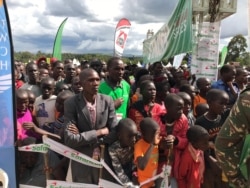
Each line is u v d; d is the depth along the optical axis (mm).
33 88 6379
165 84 5523
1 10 3418
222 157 2205
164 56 9914
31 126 4168
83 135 3461
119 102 4688
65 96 4715
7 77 3504
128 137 3525
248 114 2021
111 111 3811
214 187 4180
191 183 3869
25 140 3924
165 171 3695
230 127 2129
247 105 2020
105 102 3770
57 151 3621
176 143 3889
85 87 3611
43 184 3818
